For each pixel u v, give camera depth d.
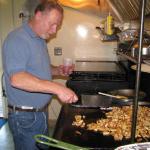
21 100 1.56
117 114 1.57
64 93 1.22
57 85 1.27
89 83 2.29
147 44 1.59
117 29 2.15
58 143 0.92
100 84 2.28
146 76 1.95
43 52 1.63
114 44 3.26
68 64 1.95
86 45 3.29
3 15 3.27
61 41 3.30
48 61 1.71
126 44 2.44
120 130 1.31
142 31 0.82
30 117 1.60
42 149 1.11
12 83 1.31
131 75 2.25
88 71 2.49
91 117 1.55
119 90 2.03
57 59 3.35
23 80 1.28
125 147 0.80
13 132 1.64
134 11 1.99
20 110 1.58
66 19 3.24
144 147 0.81
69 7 3.19
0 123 3.46
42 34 1.55
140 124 1.38
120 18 2.59
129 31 2.00
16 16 3.26
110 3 2.56
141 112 1.59
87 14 3.20
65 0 3.14
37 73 1.57
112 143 1.18
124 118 1.50
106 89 2.24
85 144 1.16
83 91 2.20
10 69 1.36
